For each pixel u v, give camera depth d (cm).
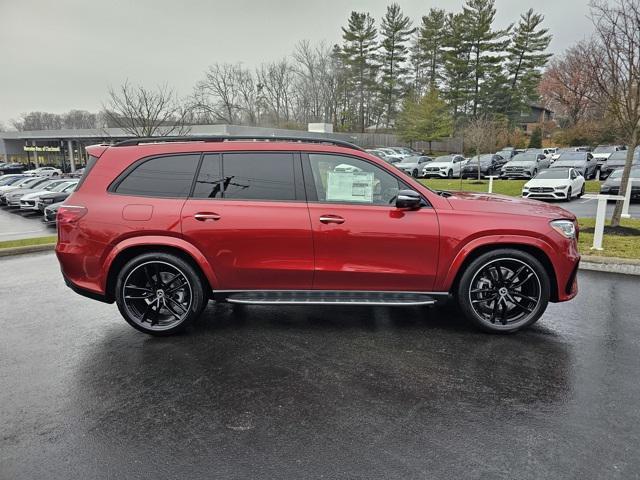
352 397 291
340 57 5462
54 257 797
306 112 5800
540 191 1507
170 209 376
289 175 383
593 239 762
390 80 5281
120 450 240
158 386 309
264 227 375
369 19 5250
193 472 222
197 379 319
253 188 382
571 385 304
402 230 373
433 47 5166
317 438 248
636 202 1405
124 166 386
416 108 4391
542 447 238
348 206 378
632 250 685
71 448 242
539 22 4644
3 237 1331
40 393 301
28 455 236
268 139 399
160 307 399
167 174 385
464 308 390
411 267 380
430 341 380
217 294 392
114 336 401
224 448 240
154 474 221
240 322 429
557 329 404
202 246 377
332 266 379
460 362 340
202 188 382
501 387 303
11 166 5044
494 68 4547
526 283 392
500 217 376
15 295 535
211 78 5519
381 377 318
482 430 254
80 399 293
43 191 2102
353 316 445
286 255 379
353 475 218
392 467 223
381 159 387
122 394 299
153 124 2377
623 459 227
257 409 279
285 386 307
